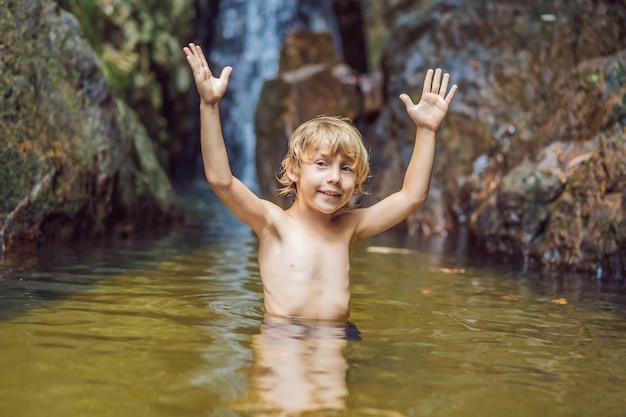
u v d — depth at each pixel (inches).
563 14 311.4
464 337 109.7
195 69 106.5
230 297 134.5
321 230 118.9
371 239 261.6
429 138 121.9
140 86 478.3
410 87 340.8
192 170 662.5
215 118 108.2
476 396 79.4
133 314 115.6
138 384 78.3
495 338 110.0
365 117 432.8
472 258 215.0
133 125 281.3
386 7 542.3
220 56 745.6
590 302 146.1
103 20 457.7
